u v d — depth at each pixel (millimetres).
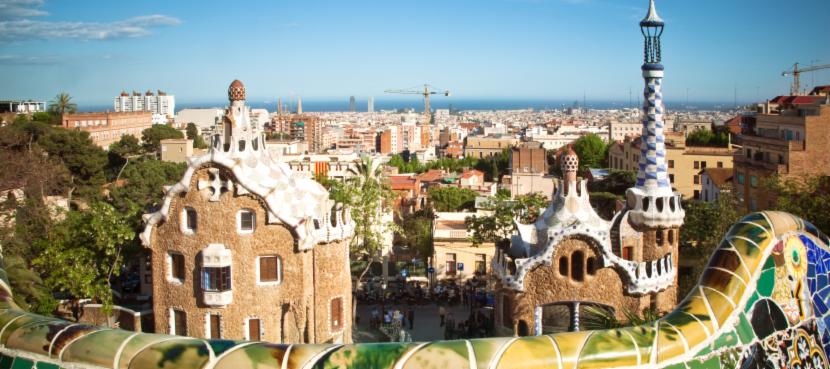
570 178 47438
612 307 45125
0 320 12953
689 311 13039
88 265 52688
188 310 47781
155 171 107500
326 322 50719
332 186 69562
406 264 86312
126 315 52875
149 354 11547
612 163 187625
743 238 13883
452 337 52938
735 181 108500
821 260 14461
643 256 51000
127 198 101312
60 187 102312
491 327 54094
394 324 54844
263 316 47312
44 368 12094
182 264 48156
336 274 51594
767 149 101562
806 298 13992
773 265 13695
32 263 52938
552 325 51781
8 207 65625
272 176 47906
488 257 75375
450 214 87000
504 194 78188
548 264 45344
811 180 72500
